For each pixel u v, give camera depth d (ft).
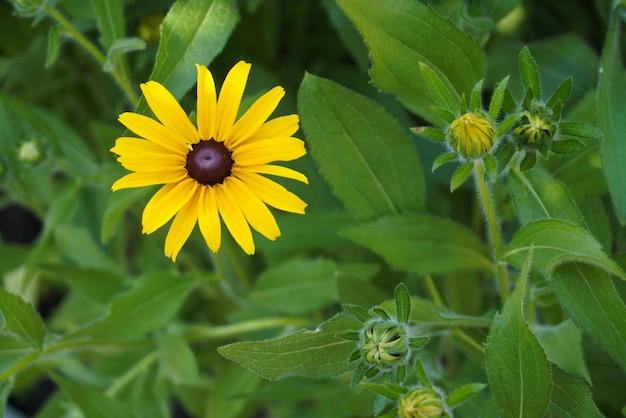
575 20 2.54
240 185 1.77
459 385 2.08
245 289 2.40
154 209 1.76
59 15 1.99
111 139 2.43
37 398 3.34
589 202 2.06
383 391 1.71
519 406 1.72
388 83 1.93
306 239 2.30
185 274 2.27
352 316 1.80
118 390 2.50
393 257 2.05
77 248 2.66
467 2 2.13
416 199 2.07
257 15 2.58
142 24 2.40
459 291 2.22
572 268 1.85
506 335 1.72
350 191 2.06
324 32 2.66
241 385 2.44
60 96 2.80
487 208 1.81
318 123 2.02
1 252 2.65
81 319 2.83
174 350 2.31
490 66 2.32
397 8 1.88
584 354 2.13
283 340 1.77
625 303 1.93
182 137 1.77
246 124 1.77
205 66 1.86
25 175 2.41
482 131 1.69
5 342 2.10
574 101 2.30
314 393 2.33
